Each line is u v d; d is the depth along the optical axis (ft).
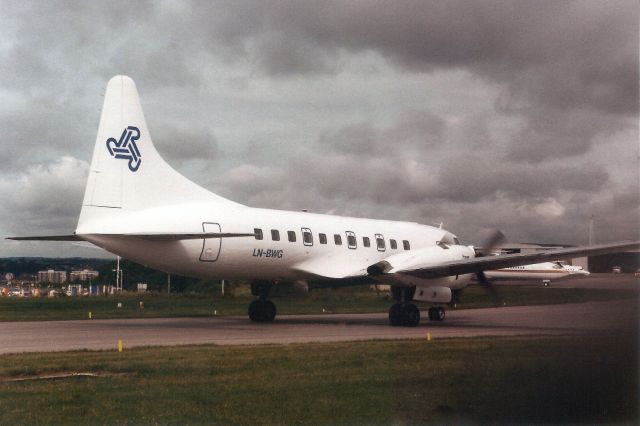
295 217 91.40
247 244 85.25
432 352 52.54
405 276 86.63
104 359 49.49
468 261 84.17
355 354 52.01
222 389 38.14
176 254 80.38
